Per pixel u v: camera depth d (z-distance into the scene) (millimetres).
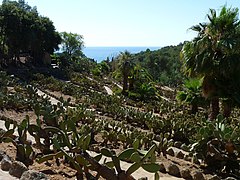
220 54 14867
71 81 33688
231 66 14516
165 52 66875
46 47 45031
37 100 16000
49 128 7359
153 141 10898
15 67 36688
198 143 9406
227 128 9242
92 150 8938
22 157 6648
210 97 15531
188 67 15680
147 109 22281
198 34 15539
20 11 40281
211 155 9266
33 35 40125
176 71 55312
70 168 6508
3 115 12211
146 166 5367
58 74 36375
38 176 5324
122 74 30625
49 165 6531
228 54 14625
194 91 20078
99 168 5742
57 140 6395
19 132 7066
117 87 33406
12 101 14289
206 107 21141
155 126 13766
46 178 5336
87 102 19344
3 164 6125
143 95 28641
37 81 27906
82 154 6094
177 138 13094
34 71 34188
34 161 6801
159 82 47031
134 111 16234
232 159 9094
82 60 53906
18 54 39875
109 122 12578
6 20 37906
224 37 14781
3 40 38375
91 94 23703
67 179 5914
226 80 15211
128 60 30797
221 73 14852
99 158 5926
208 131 9336
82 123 12320
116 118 16172
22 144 6910
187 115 18516
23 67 37844
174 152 10430
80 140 6207
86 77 38594
